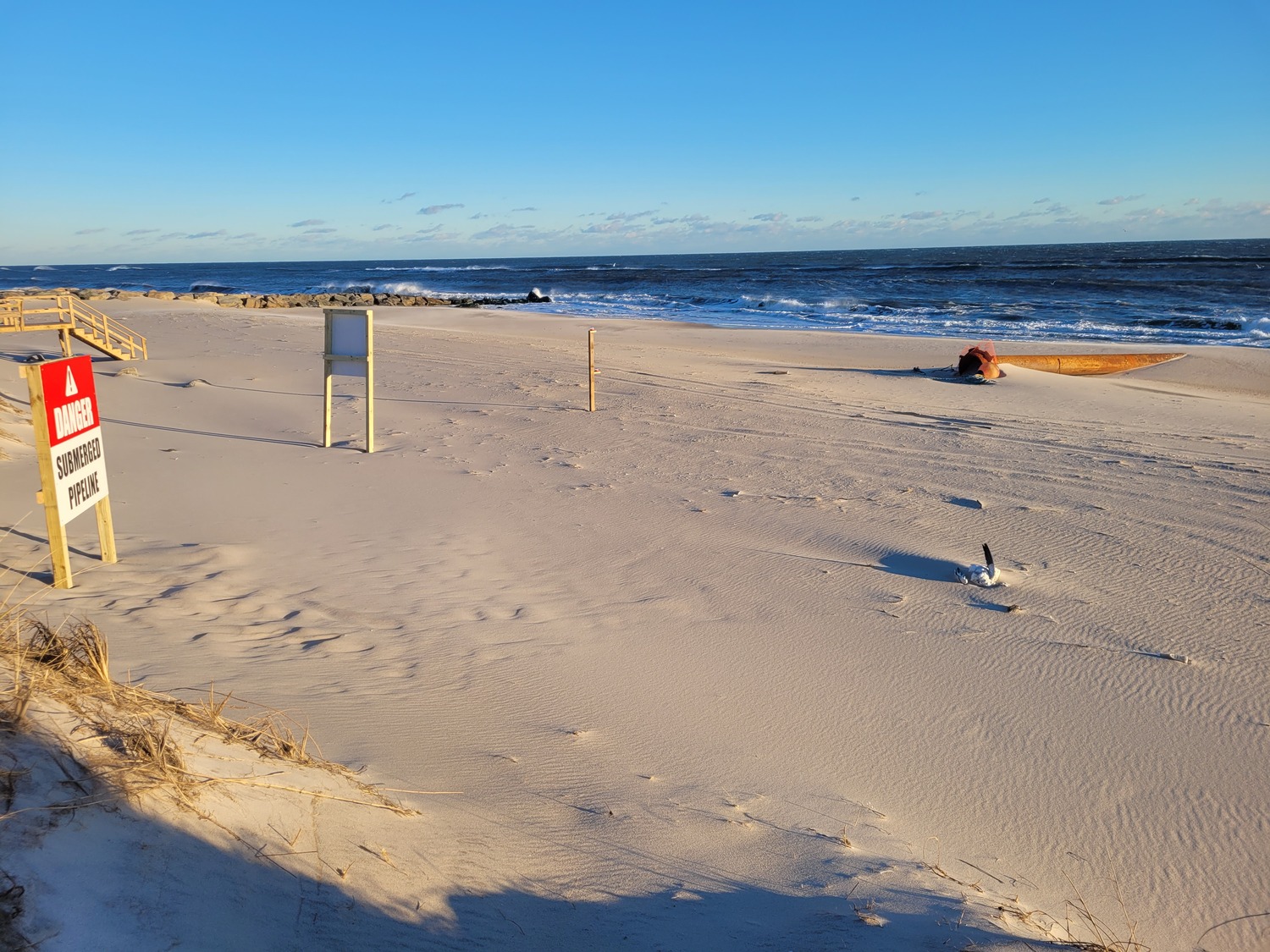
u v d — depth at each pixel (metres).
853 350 31.31
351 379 19.70
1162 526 9.30
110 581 6.66
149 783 2.77
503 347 26.95
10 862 2.23
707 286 82.00
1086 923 3.41
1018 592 7.34
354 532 8.80
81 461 6.68
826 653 6.09
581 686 5.37
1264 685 5.63
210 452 12.56
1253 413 17.62
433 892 3.00
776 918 3.17
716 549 8.49
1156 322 41.38
